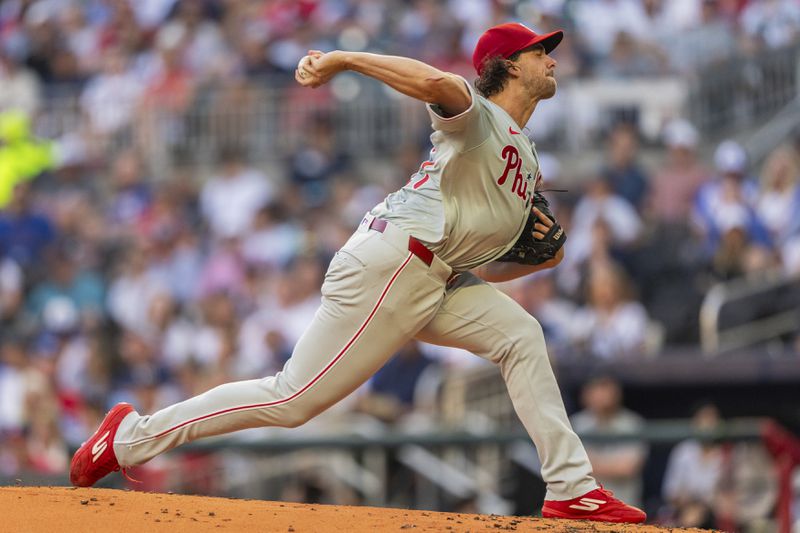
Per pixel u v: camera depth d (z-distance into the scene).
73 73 58.12
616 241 41.59
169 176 52.81
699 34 50.75
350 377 16.11
